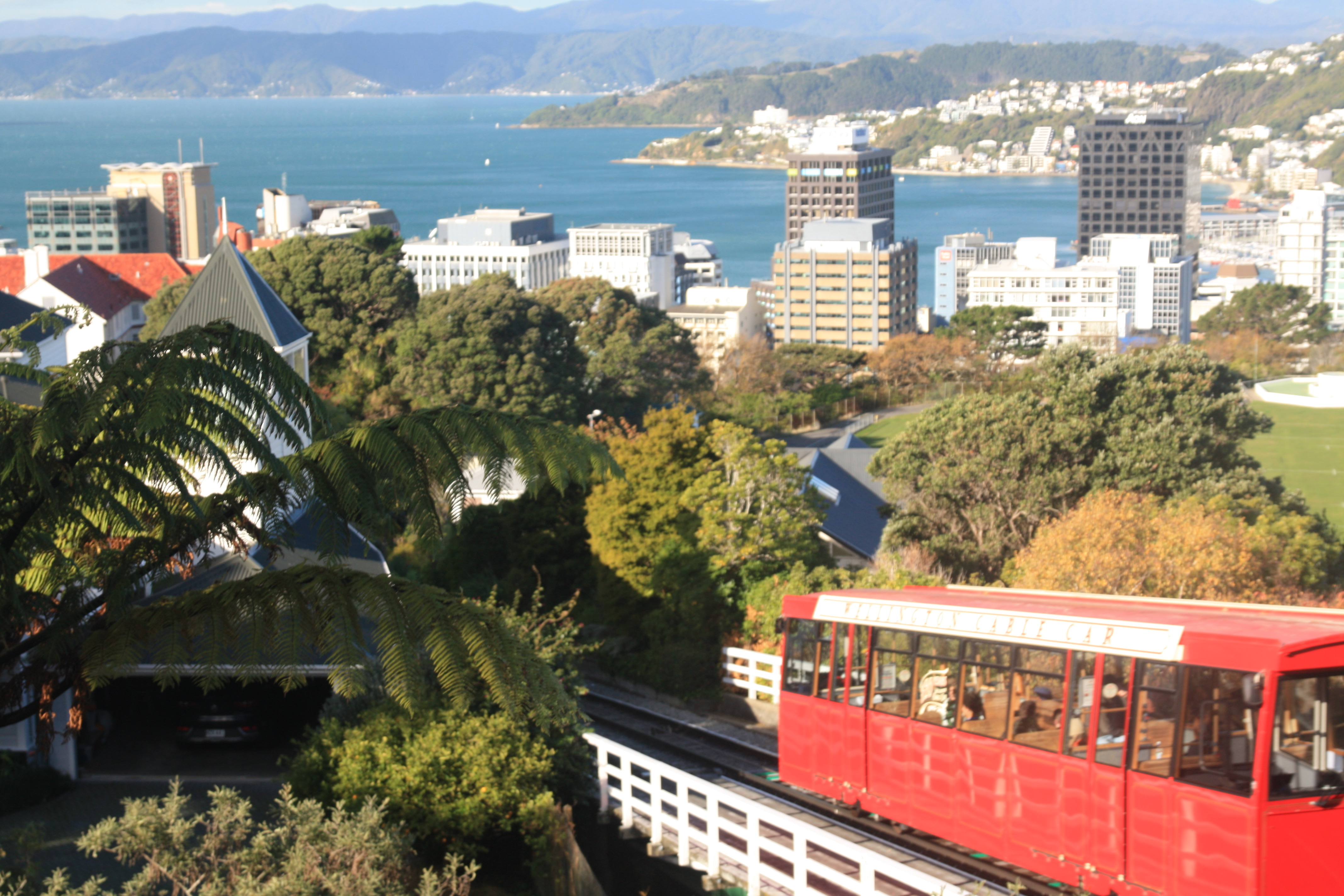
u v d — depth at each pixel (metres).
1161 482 52.91
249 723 27.66
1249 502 49.97
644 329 127.56
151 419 12.84
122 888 19.62
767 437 113.19
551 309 96.88
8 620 14.63
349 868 15.66
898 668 22.14
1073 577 37.06
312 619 14.52
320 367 87.38
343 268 86.69
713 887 21.47
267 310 41.97
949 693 21.00
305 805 16.22
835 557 57.88
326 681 29.14
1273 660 16.23
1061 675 18.98
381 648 14.30
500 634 14.95
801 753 24.36
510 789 21.53
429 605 14.74
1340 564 44.94
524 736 22.45
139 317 131.25
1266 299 164.25
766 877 20.56
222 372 13.84
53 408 13.25
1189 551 37.19
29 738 25.47
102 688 29.09
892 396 130.38
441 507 14.72
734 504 41.03
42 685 14.81
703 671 36.50
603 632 43.06
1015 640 19.77
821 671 23.89
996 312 138.00
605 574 43.09
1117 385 58.09
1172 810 17.22
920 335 141.38
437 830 21.55
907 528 55.06
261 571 15.34
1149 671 17.67
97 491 13.52
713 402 124.50
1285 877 16.22
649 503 42.56
